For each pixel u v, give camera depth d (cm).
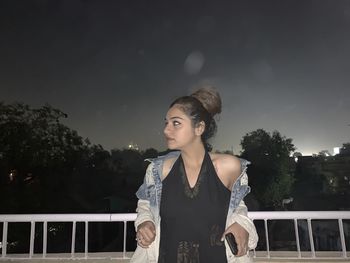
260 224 1542
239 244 122
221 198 132
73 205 2691
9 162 2316
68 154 2670
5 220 282
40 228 1848
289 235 2745
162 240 134
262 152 4519
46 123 2502
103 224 2377
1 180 2272
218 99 146
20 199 2270
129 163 3928
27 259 288
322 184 5253
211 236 130
